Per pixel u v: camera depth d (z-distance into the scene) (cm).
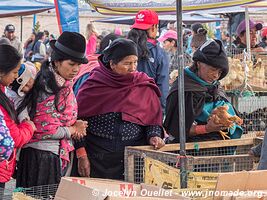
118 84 402
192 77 404
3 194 296
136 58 398
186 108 396
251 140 411
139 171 366
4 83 345
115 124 400
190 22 1286
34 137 368
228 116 390
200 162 340
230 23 1039
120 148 400
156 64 510
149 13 511
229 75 521
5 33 1158
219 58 394
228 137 416
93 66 484
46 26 1991
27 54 1265
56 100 367
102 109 402
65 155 379
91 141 407
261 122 540
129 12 540
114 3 531
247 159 361
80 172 405
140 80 408
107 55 401
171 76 680
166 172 322
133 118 400
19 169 375
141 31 507
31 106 367
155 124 408
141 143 410
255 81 545
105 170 403
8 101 345
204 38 888
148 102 408
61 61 365
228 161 353
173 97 401
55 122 368
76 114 387
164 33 1109
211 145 396
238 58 583
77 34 369
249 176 269
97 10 564
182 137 341
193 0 520
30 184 371
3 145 328
